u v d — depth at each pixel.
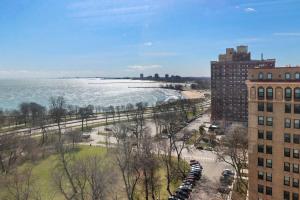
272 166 72.81
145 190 90.19
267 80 71.12
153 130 189.12
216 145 138.62
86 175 83.31
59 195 86.31
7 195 78.44
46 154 125.06
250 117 74.31
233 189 92.00
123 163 95.25
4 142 112.12
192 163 115.75
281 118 70.19
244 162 106.00
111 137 167.75
